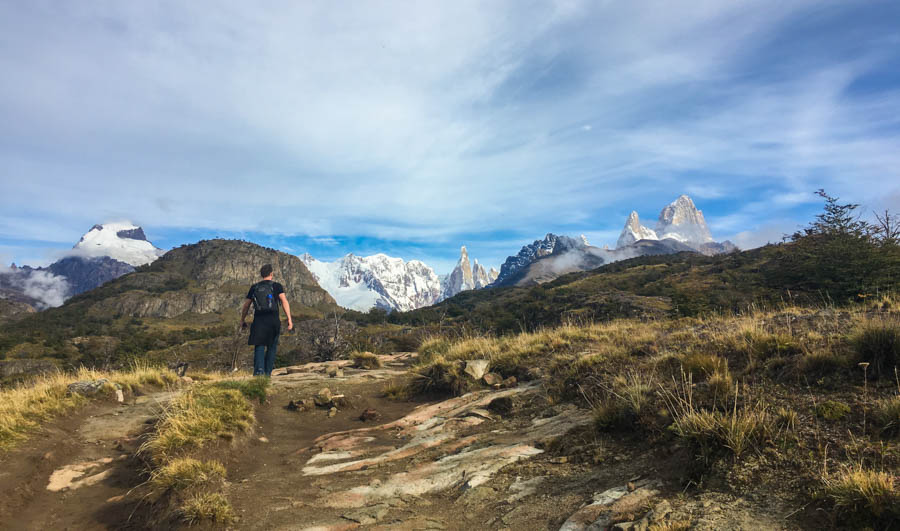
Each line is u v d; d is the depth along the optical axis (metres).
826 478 2.78
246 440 5.72
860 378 3.95
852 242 31.27
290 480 4.71
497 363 8.88
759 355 5.10
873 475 2.58
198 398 6.18
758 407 3.88
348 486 4.41
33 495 4.16
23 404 5.84
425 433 6.07
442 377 8.59
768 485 2.95
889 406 3.25
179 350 88.31
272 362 8.78
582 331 10.06
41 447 4.97
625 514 2.97
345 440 6.07
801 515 2.59
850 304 7.66
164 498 3.89
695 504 2.94
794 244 43.12
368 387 9.70
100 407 6.74
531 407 6.31
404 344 21.12
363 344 21.41
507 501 3.66
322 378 10.73
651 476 3.52
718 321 8.34
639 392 4.89
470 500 3.79
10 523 3.72
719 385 4.42
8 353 107.19
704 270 114.25
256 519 3.70
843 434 3.24
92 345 122.50
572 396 6.20
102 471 4.73
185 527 3.51
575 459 4.23
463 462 4.68
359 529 3.44
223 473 4.48
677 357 5.82
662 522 2.75
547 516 3.29
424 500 3.96
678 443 3.79
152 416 6.39
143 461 4.73
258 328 8.48
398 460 5.12
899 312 5.62
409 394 8.84
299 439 6.36
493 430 5.74
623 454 4.08
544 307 84.94
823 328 5.59
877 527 2.34
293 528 3.50
